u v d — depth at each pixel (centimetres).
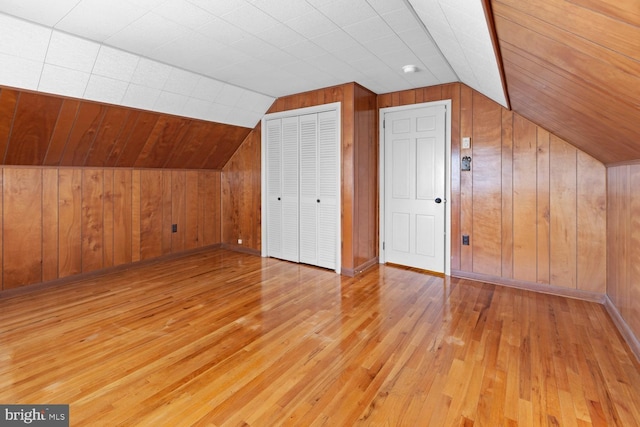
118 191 404
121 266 409
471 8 144
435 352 216
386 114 426
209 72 346
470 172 364
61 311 281
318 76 358
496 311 282
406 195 416
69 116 308
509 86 234
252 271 406
